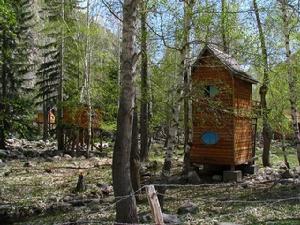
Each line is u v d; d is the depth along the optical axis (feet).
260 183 60.13
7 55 107.76
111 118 109.81
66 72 128.47
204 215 41.86
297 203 46.19
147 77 51.44
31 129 111.24
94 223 39.63
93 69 114.01
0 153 96.68
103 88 102.37
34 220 42.75
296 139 58.85
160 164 82.79
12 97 115.55
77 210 45.78
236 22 44.29
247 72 69.92
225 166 68.44
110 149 124.36
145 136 85.15
